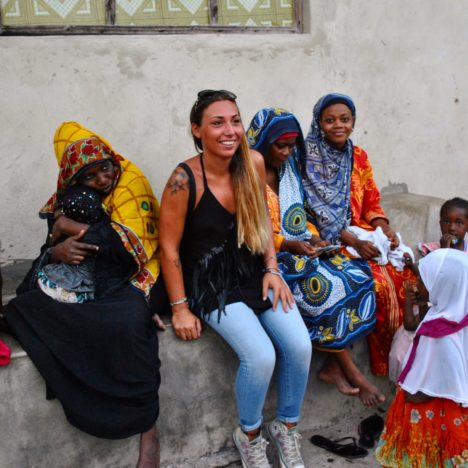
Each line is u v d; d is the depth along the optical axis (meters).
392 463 2.74
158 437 2.83
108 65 3.65
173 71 3.82
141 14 3.79
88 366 2.62
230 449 3.13
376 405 3.36
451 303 2.61
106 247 2.77
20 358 2.64
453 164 4.85
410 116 4.61
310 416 3.32
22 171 3.58
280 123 3.12
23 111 3.52
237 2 4.00
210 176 2.79
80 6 3.65
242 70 4.00
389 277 3.31
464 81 4.75
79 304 2.66
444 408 2.60
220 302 2.79
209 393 3.02
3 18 3.52
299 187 3.34
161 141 3.87
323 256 3.28
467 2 4.64
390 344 3.34
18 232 3.63
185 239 2.88
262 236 2.86
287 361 2.85
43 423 2.72
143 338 2.65
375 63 4.41
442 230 3.62
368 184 3.66
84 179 2.82
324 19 4.18
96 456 2.85
